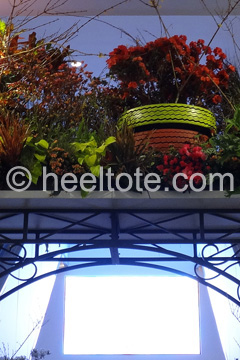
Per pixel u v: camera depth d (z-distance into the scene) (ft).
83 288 30.53
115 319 30.42
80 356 29.78
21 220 9.58
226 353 29.09
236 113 8.43
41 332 29.63
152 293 30.66
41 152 8.02
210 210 8.66
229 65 9.95
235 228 10.02
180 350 30.14
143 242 10.11
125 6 15.06
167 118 8.60
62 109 9.20
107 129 8.61
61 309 30.19
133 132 8.71
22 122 8.34
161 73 9.51
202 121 8.73
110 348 30.09
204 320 30.30
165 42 9.39
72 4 14.69
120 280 30.81
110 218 9.49
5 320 26.71
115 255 10.83
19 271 26.61
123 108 9.77
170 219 9.04
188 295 30.60
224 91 10.02
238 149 7.91
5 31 9.20
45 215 9.12
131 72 9.50
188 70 9.41
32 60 9.30
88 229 10.15
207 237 10.98
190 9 15.02
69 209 8.66
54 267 30.76
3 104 8.90
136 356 29.99
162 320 30.53
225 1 13.96
